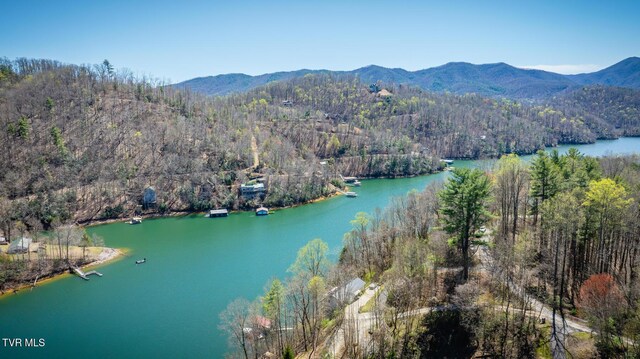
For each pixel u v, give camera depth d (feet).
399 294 271.49
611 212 257.55
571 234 258.57
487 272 294.46
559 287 269.85
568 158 401.70
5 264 392.06
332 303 291.38
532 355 225.56
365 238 380.37
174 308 341.21
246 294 363.35
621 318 211.20
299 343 272.51
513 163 399.85
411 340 246.27
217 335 297.74
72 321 323.78
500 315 249.14
